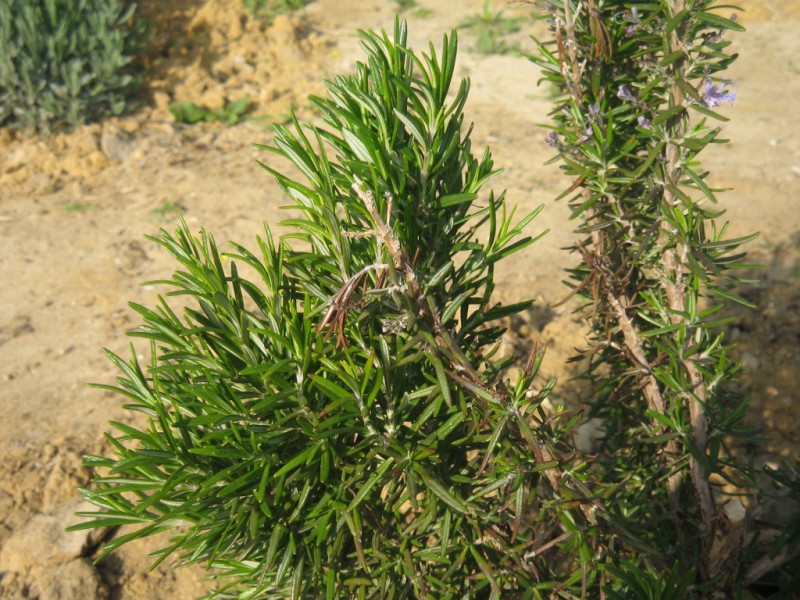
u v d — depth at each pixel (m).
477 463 0.38
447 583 0.40
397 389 0.35
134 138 1.66
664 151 0.45
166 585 0.77
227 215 1.41
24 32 1.61
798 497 0.49
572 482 0.36
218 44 2.00
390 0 2.37
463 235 0.37
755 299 1.12
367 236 0.32
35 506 0.85
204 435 0.35
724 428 0.47
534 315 1.11
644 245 0.44
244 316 0.35
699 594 0.50
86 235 1.37
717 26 0.42
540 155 1.58
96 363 1.08
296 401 0.34
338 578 0.37
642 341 0.51
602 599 0.39
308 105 1.81
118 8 1.80
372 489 0.35
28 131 1.63
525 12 2.24
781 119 1.67
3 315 1.18
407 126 0.34
